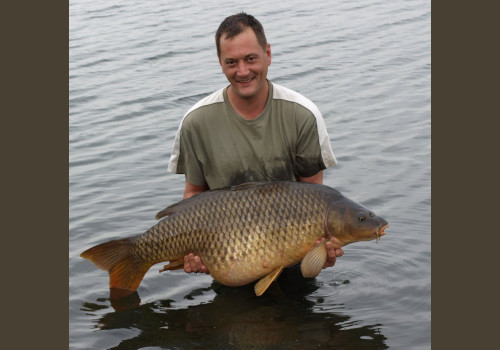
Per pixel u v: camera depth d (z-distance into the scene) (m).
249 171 2.90
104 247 2.78
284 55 5.89
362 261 3.04
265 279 2.71
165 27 7.04
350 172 3.81
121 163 4.02
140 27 7.10
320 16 7.28
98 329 2.66
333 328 2.62
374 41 6.31
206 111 2.89
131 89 5.20
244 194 2.69
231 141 2.88
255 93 2.79
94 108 4.85
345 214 2.65
